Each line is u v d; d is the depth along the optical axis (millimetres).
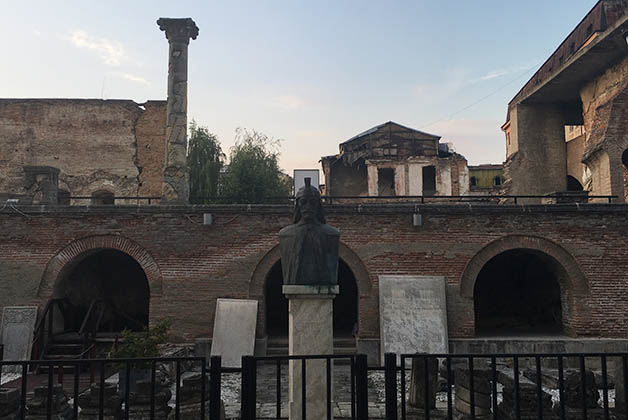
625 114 16578
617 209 13266
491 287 18547
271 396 10094
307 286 6020
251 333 12898
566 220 13320
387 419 4734
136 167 23875
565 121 21875
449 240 13406
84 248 13453
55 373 12500
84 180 23703
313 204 6160
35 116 23953
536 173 21109
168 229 13547
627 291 13070
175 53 15531
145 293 18219
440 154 37344
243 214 13562
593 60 17609
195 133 24844
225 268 13422
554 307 16719
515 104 21812
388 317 12914
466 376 7883
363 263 13414
